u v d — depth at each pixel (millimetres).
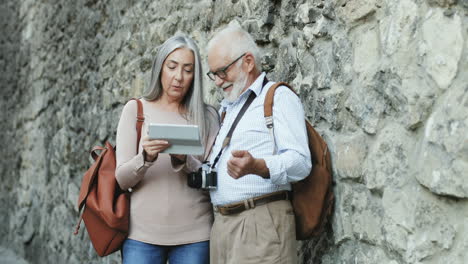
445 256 1815
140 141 2391
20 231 7082
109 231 2377
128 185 2342
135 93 4527
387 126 2078
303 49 2643
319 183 2219
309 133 2270
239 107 2262
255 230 2115
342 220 2303
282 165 2018
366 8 2225
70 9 6016
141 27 4523
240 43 2242
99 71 5285
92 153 2566
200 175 2277
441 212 1832
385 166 2064
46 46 6707
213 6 3557
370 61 2191
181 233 2387
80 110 5645
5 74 8242
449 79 1813
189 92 2500
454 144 1770
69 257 5664
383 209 2066
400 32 2025
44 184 6516
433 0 1892
